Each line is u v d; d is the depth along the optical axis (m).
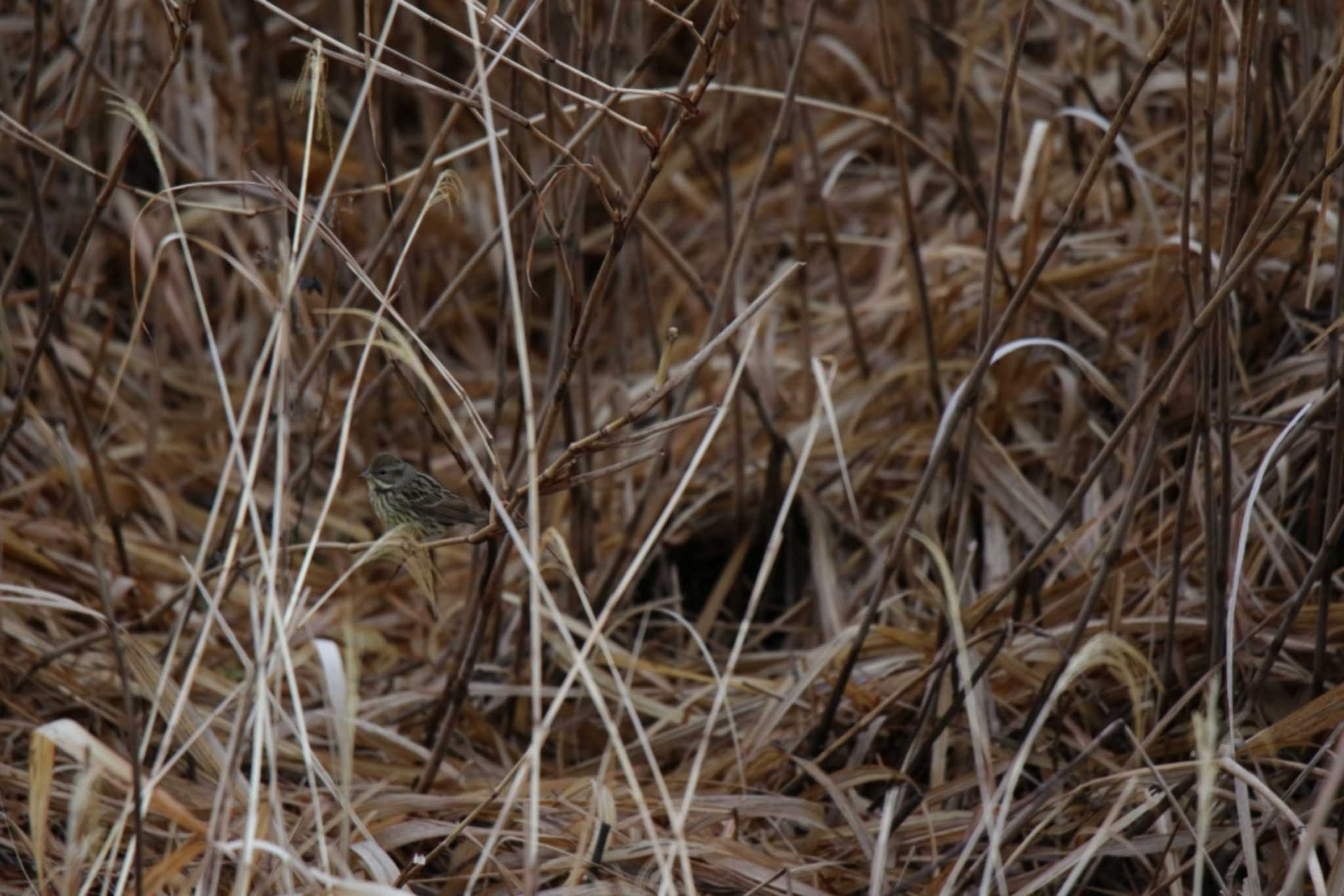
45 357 12.20
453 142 15.50
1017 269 11.96
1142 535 9.97
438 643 11.09
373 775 8.92
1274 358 10.66
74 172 13.75
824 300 13.97
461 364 14.63
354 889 5.54
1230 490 8.02
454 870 7.59
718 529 11.73
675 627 11.09
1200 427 7.89
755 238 14.48
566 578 10.47
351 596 11.45
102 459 11.62
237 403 12.90
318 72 6.33
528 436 5.78
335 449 12.66
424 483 8.87
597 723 9.91
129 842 7.61
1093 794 8.05
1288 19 11.95
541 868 7.17
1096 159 7.42
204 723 6.45
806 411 11.90
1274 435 9.83
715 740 9.48
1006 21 12.52
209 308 13.80
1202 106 12.11
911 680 9.15
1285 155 10.22
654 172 6.67
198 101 14.16
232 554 6.14
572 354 7.07
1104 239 11.91
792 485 6.76
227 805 6.01
